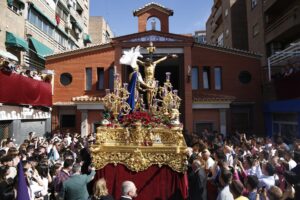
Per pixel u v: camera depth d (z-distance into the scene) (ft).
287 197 18.75
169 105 27.04
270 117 64.90
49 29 82.89
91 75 70.49
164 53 64.23
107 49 70.23
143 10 76.07
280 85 57.52
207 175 24.73
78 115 68.64
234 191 17.22
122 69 63.67
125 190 17.42
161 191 23.07
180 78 65.26
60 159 30.40
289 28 66.95
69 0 102.06
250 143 38.93
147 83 28.22
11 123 46.78
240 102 69.77
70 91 69.87
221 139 48.78
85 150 29.07
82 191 20.20
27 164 21.71
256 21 89.10
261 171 23.68
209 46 70.95
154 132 24.11
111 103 26.89
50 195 25.02
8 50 58.23
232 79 70.59
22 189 17.12
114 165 23.52
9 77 43.96
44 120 62.49
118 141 24.18
